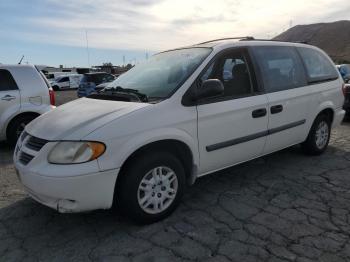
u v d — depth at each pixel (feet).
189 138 12.05
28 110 22.76
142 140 10.82
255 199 13.44
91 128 10.37
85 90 62.13
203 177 15.81
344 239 10.52
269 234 10.86
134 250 10.18
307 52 17.80
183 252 10.00
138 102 11.82
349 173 16.14
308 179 15.42
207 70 12.94
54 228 11.60
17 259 9.90
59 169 10.01
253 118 14.06
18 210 12.98
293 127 16.22
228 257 9.71
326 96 18.02
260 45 15.29
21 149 11.45
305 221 11.65
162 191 11.69
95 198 10.30
